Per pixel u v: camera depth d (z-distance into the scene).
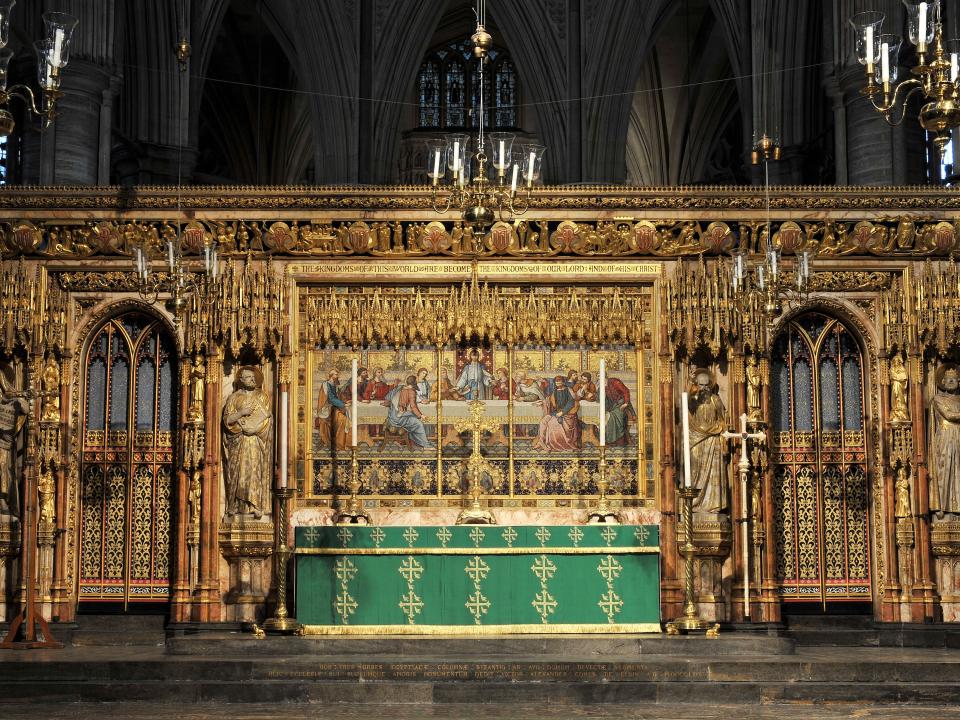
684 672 11.61
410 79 33.31
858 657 12.38
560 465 15.29
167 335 15.69
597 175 32.72
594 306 15.48
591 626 13.80
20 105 27.61
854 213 15.52
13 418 14.84
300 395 15.33
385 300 15.47
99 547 15.40
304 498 15.09
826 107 29.66
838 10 23.69
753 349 15.23
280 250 15.41
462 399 15.38
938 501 15.12
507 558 13.91
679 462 15.21
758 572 14.95
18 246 15.30
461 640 12.64
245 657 12.22
